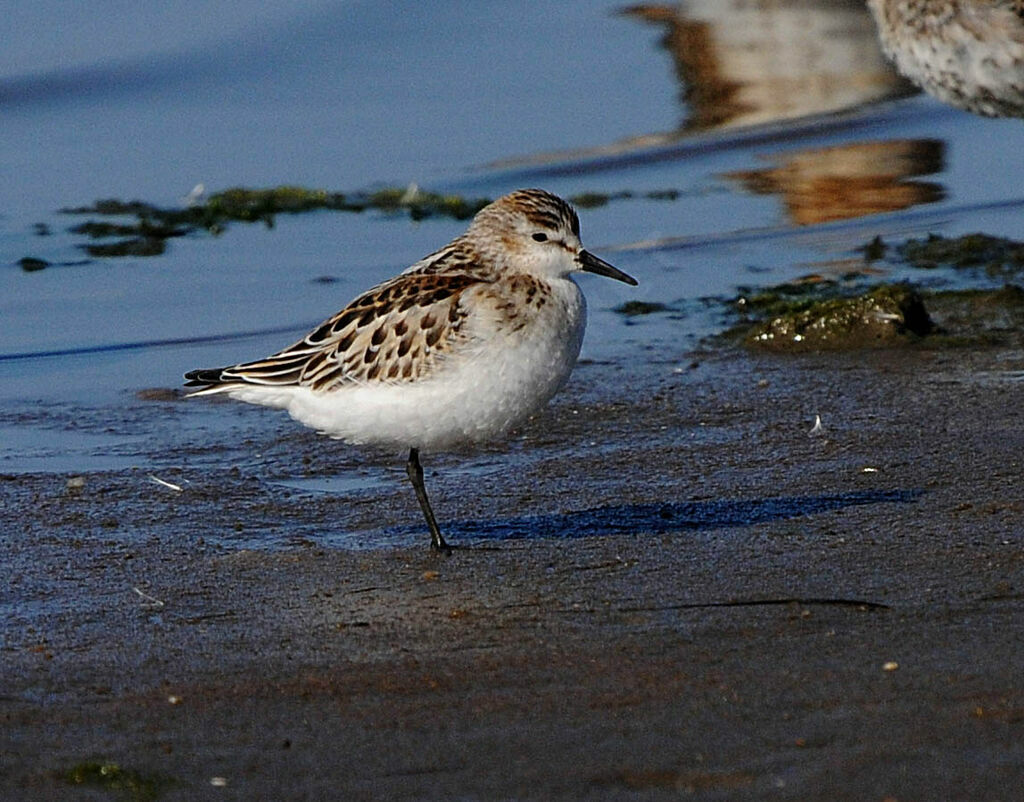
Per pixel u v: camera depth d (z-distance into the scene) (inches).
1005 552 410.9
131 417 564.1
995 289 673.0
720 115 920.3
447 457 519.5
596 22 1039.0
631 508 464.4
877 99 934.4
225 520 467.2
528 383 432.1
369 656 362.3
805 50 983.0
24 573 424.2
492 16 1050.1
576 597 395.5
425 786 296.4
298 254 748.6
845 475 482.3
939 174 842.2
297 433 546.3
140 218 796.6
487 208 447.5
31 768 309.3
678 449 515.2
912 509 449.1
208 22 1019.9
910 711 315.6
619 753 305.0
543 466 506.3
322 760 308.5
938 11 719.1
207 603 401.4
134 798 297.0
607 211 803.4
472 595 400.8
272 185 842.8
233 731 323.9
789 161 866.1
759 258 737.0
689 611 381.4
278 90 960.9
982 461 487.2
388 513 471.5
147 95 948.0
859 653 348.2
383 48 998.4
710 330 648.4
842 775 291.6
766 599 386.3
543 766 301.7
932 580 393.7
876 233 766.5
